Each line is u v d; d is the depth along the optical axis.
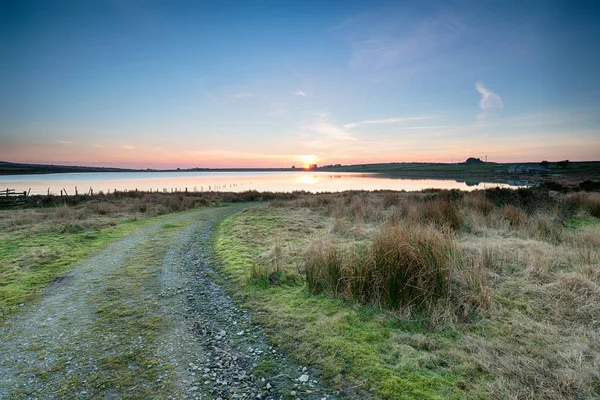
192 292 5.80
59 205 20.72
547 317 4.22
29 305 5.25
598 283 4.98
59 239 10.12
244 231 10.98
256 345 3.92
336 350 3.66
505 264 6.30
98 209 16.92
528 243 7.80
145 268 7.30
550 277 5.51
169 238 10.64
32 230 11.07
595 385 2.89
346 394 2.99
